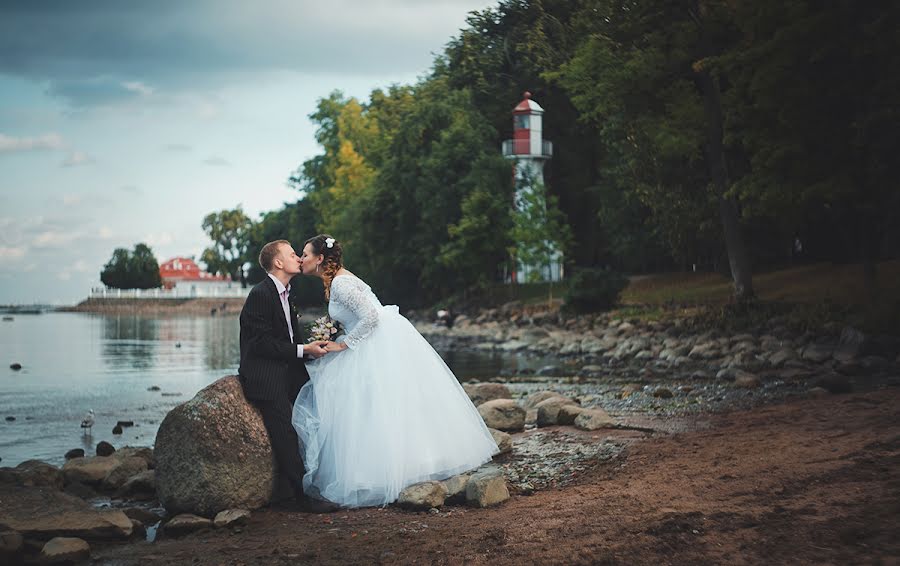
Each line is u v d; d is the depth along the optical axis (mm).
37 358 28453
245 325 6930
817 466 5875
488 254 48844
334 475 6746
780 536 4316
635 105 28750
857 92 20578
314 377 7047
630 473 6926
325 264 7203
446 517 6023
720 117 27422
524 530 5191
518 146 50625
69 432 12312
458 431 7062
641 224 44688
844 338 18781
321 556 5148
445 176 51812
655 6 27078
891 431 6934
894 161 20062
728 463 6629
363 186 68000
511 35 56719
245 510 6410
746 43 23359
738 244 27172
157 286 152250
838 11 20188
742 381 13836
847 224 25250
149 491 7719
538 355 26844
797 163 21797
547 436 9164
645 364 21234
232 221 157500
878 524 4266
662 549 4379
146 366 25094
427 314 54125
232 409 6637
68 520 5977
